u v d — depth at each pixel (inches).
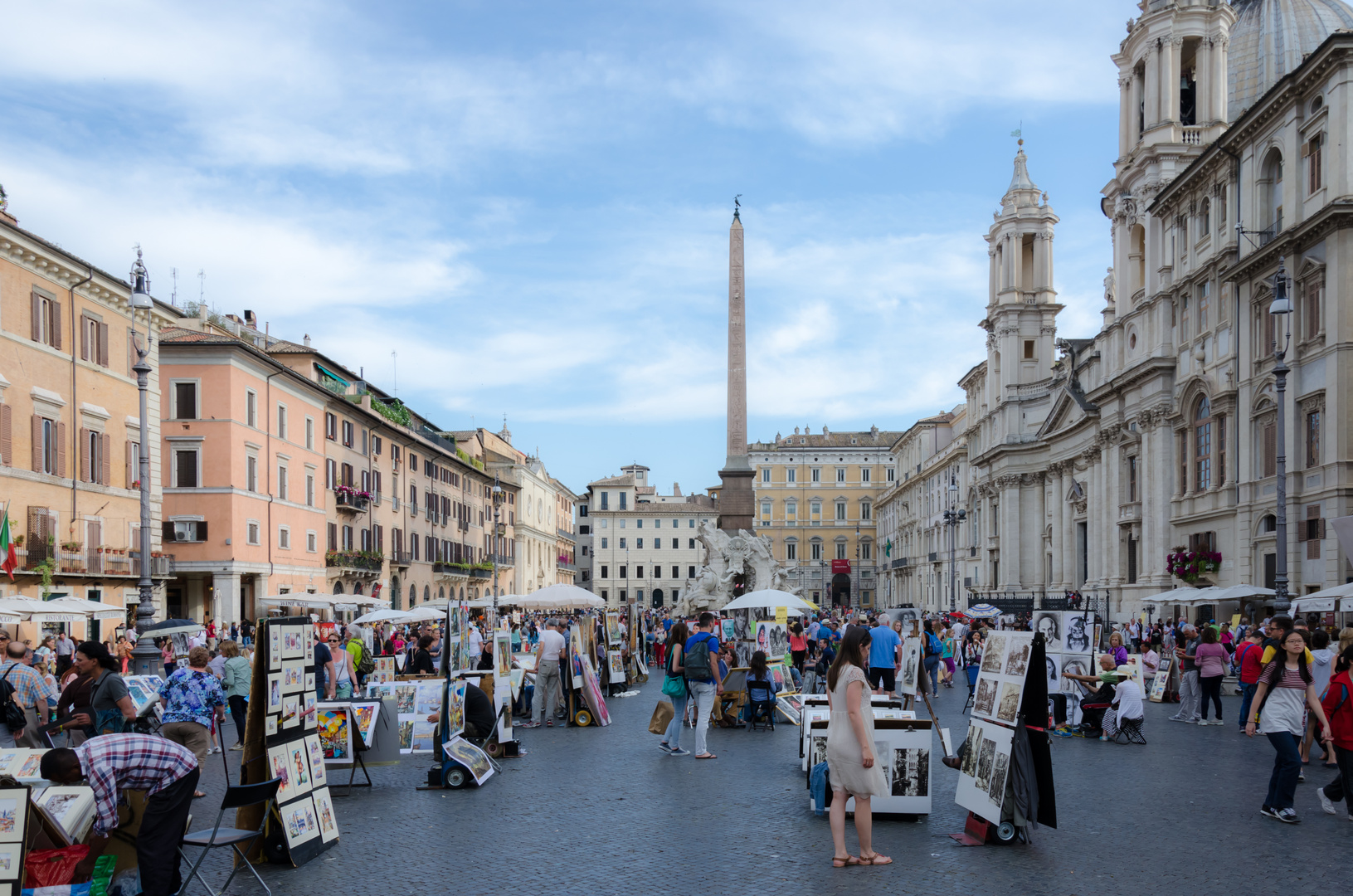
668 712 730.2
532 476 4128.9
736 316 1721.2
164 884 325.4
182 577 1750.7
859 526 5216.5
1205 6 1817.2
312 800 410.0
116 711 474.3
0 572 1187.9
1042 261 2866.6
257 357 1812.3
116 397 1453.0
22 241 1227.9
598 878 359.9
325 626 1235.2
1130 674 749.9
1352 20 1823.3
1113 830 433.4
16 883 292.0
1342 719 449.1
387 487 2522.1
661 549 5177.2
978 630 1322.6
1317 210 1250.0
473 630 687.7
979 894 336.8
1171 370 1744.6
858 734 374.3
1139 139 1939.0
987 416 3004.4
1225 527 1513.3
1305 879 353.7
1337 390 1209.4
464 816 471.5
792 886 347.9
